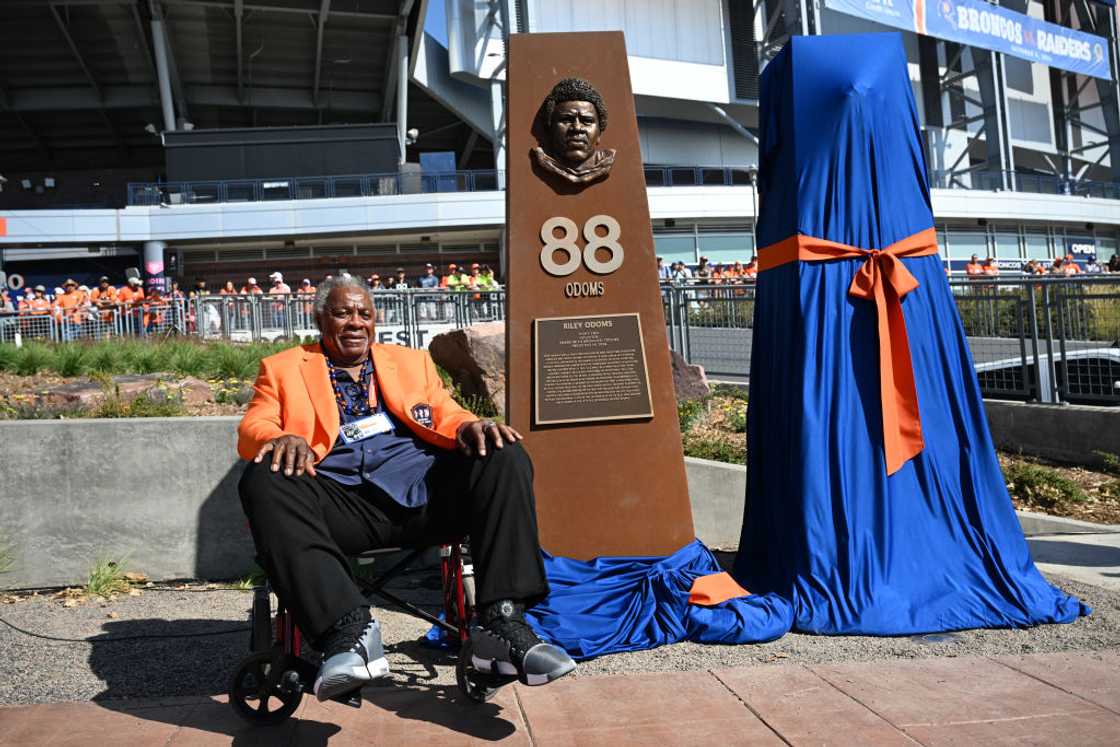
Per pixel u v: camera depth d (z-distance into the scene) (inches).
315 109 1969.7
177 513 221.9
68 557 216.5
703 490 252.5
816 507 180.7
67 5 1465.3
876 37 202.8
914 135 202.7
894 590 175.2
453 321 565.3
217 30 1585.9
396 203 1364.4
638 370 195.5
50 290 1414.9
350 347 143.1
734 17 1670.8
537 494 189.2
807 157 195.6
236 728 124.6
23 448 215.5
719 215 1512.1
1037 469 319.3
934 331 194.7
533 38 203.6
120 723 126.5
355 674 107.7
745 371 446.6
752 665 151.9
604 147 203.0
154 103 1854.1
